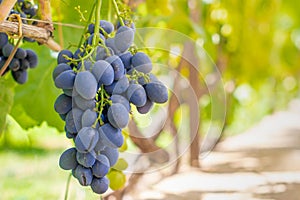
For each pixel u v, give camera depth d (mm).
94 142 921
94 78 924
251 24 4043
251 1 3869
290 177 3717
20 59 1239
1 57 1230
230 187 3340
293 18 4797
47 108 1422
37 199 3902
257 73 5039
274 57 5289
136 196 2492
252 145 5391
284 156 4684
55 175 4238
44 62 1436
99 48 962
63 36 1340
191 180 3373
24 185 4117
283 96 8352
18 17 1070
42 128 1700
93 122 929
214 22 3523
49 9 1115
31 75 1420
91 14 1030
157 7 1988
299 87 8180
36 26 1126
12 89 1348
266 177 3697
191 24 2240
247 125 6699
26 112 1413
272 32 4699
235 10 3713
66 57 980
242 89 6379
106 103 939
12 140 1402
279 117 8148
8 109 1207
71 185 1264
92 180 958
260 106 7832
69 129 958
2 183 4195
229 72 4340
